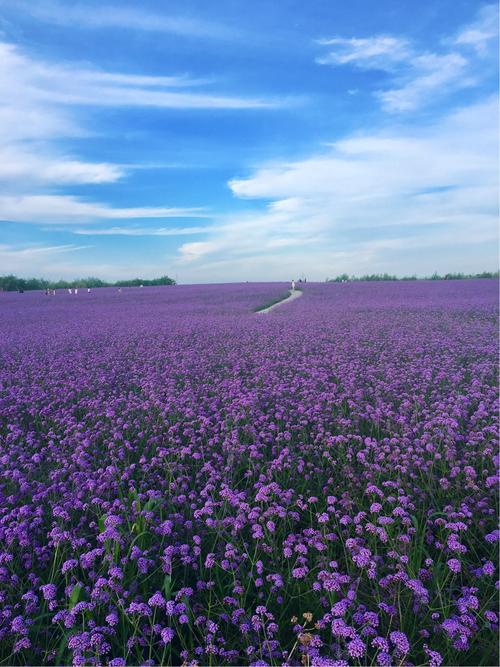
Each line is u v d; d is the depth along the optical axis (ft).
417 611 8.54
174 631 8.57
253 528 10.94
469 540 10.71
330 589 8.60
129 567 9.61
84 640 7.45
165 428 19.84
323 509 12.75
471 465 15.28
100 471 14.71
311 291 137.39
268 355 36.27
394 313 67.72
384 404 21.95
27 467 15.24
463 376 26.99
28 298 145.18
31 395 24.72
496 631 8.00
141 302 117.29
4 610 8.56
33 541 10.88
